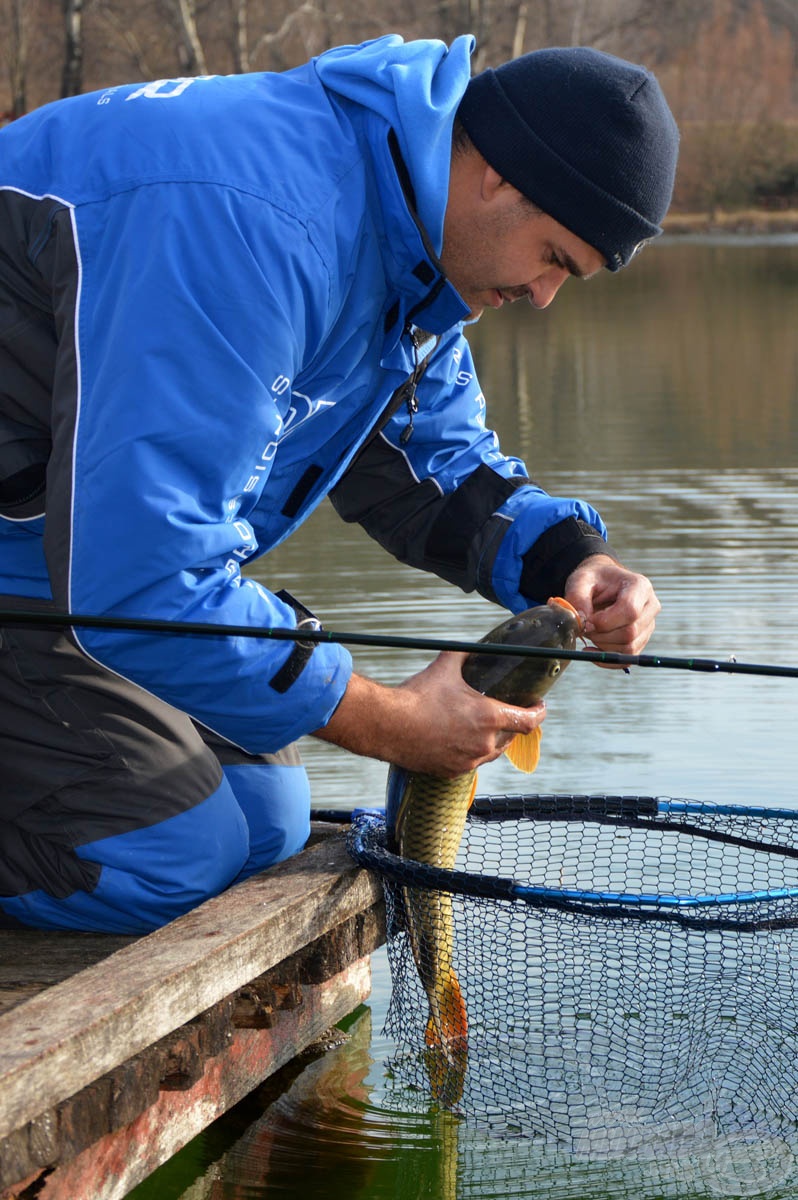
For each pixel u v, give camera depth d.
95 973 2.84
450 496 4.03
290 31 32.50
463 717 3.26
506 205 3.11
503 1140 3.41
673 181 3.22
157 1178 3.30
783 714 6.04
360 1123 3.49
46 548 2.91
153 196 2.88
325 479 3.42
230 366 2.84
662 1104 3.45
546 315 24.86
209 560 2.93
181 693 3.00
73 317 2.88
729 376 16.53
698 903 3.19
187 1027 2.95
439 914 3.43
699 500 10.05
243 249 2.84
